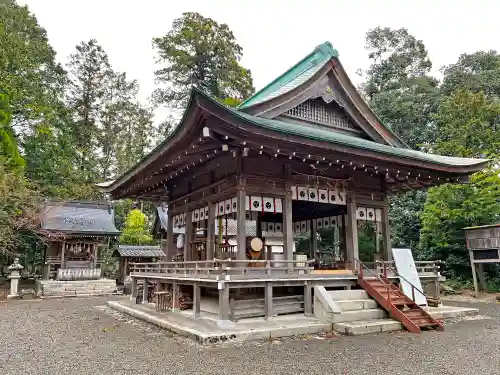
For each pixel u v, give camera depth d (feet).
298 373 19.04
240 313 31.60
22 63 81.66
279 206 37.24
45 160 94.02
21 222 70.74
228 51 116.26
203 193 41.60
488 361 21.30
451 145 71.92
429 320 31.94
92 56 133.18
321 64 43.04
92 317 40.96
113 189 52.75
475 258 60.90
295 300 35.04
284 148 32.42
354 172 42.86
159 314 37.45
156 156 37.55
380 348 24.48
